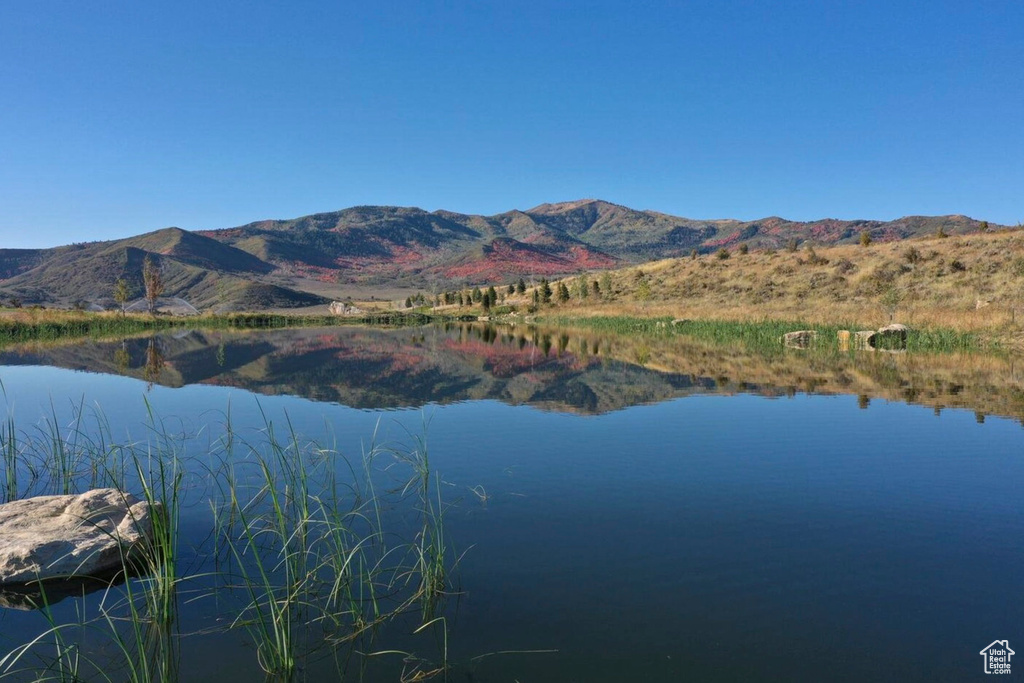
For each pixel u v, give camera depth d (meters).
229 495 9.17
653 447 11.92
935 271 54.53
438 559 6.52
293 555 6.66
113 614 6.13
